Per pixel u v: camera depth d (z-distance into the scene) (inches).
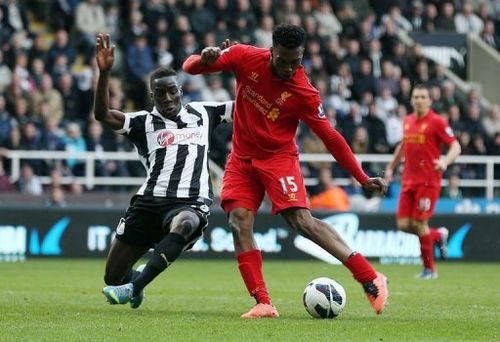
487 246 1374.3
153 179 641.0
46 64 1499.8
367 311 668.7
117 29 1595.7
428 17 1835.6
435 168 1028.5
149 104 1519.4
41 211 1283.2
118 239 651.5
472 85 1787.6
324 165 1470.2
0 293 792.3
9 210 1275.8
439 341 506.9
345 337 514.6
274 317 611.8
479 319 622.2
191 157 642.2
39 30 1640.0
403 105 1625.2
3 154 1336.1
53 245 1286.9
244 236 622.2
